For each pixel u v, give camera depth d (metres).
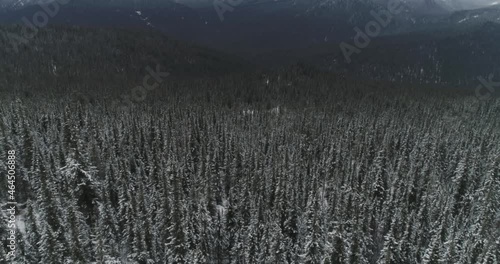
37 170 61.12
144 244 54.06
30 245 49.03
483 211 65.56
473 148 112.38
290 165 92.06
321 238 55.34
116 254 53.97
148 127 113.62
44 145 86.19
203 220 60.72
